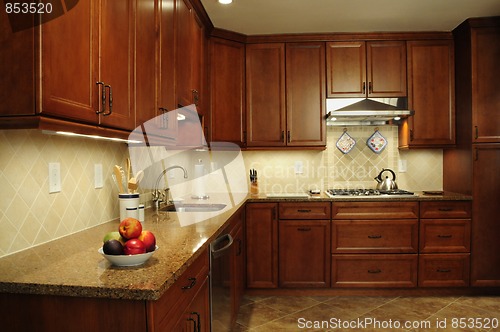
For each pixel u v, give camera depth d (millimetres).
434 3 2566
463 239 2896
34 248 1311
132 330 940
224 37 3064
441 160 3414
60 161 1471
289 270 2971
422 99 3119
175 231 1602
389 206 2900
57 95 978
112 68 1267
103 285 938
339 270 2936
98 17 1176
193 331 1324
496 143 2873
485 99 2877
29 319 983
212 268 1656
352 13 2725
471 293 2943
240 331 2326
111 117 1255
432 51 3121
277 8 2627
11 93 936
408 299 2855
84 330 961
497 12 2729
